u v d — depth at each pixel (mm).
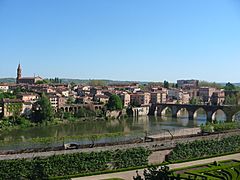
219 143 161625
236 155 158750
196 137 159375
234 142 168750
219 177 119312
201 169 127562
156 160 140000
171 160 143000
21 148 133625
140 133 192375
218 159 149500
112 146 133125
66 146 135250
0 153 119125
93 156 124312
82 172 121438
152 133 192750
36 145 142000
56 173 116312
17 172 110188
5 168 108875
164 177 57281
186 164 138625
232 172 125375
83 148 129250
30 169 112250
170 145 145375
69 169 119062
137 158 133500
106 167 126688
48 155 117750
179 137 164000
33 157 114688
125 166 130625
